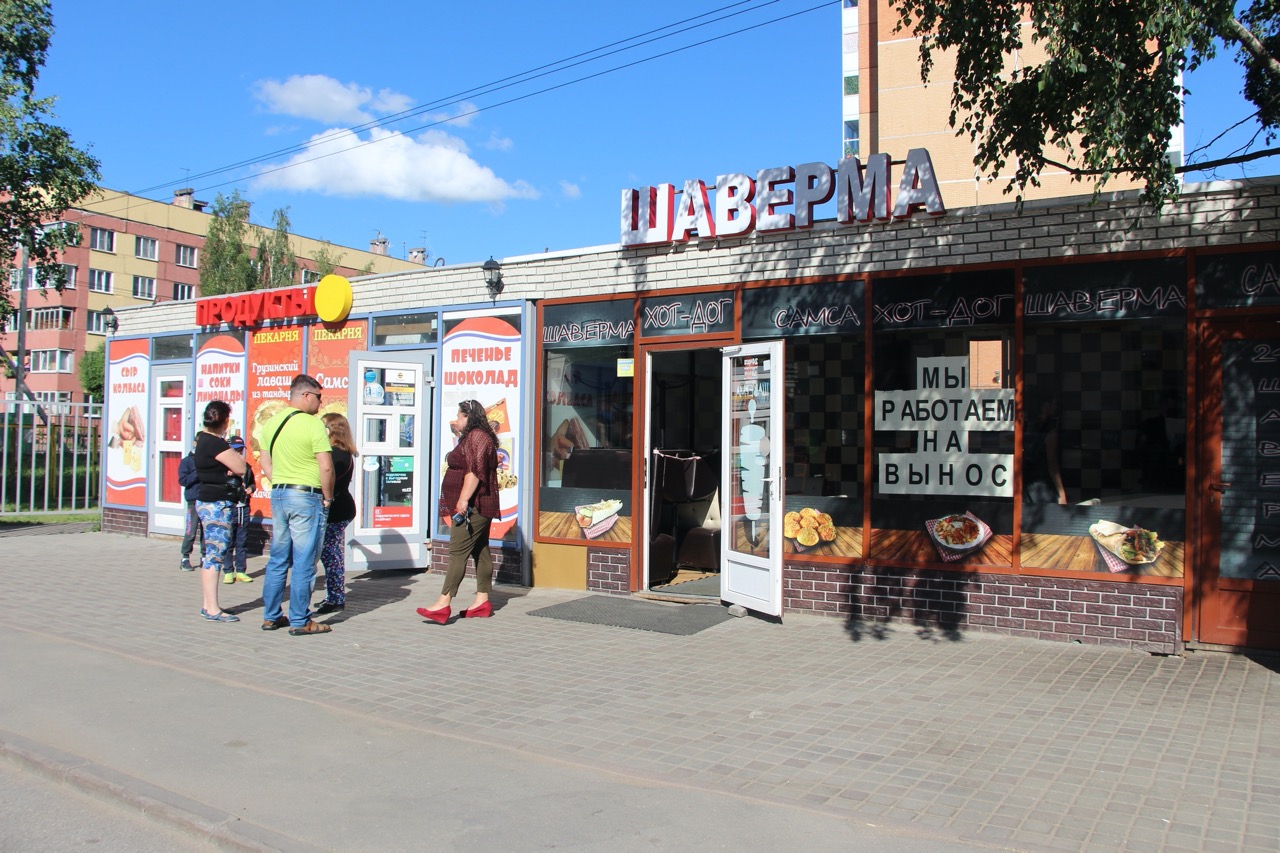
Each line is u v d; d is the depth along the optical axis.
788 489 8.71
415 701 6.09
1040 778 4.74
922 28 7.45
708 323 9.23
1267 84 7.51
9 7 19.53
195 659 7.09
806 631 8.08
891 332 8.30
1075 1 6.19
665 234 9.38
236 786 4.65
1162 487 7.30
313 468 7.97
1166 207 7.30
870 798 4.48
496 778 4.75
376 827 4.18
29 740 5.30
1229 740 5.30
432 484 11.21
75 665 6.84
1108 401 7.49
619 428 9.88
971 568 7.90
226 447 8.48
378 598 9.64
